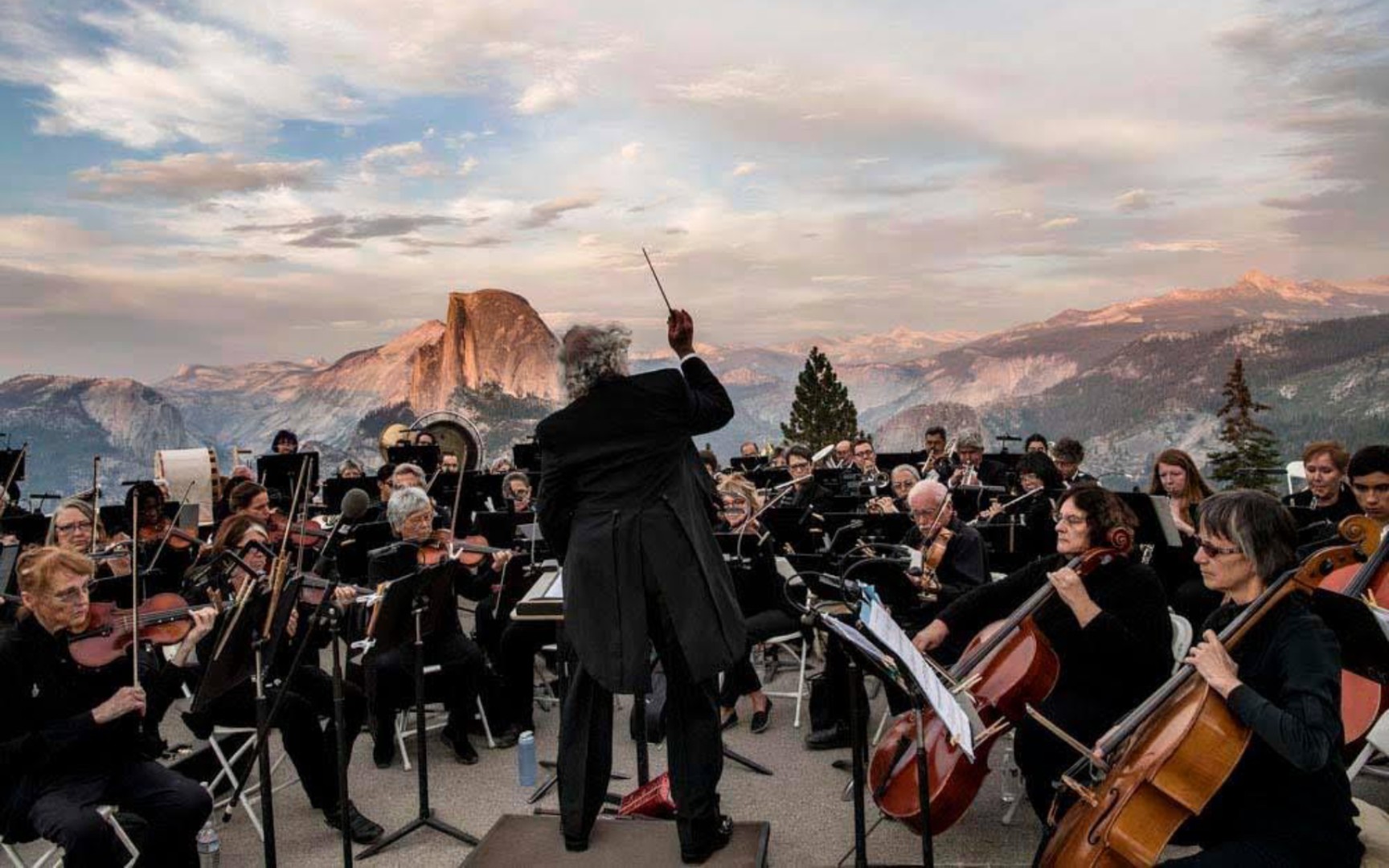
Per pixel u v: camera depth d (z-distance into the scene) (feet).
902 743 14.51
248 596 14.30
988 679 14.01
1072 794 12.05
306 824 17.21
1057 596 14.73
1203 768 9.77
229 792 18.56
